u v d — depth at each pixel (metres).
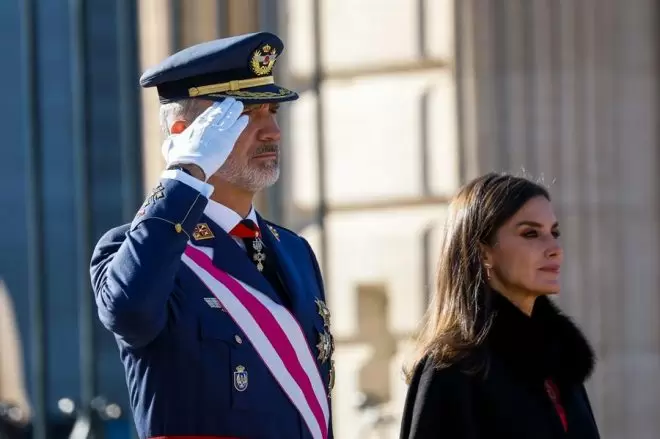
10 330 38.47
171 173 11.14
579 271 18.86
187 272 11.40
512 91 19.03
